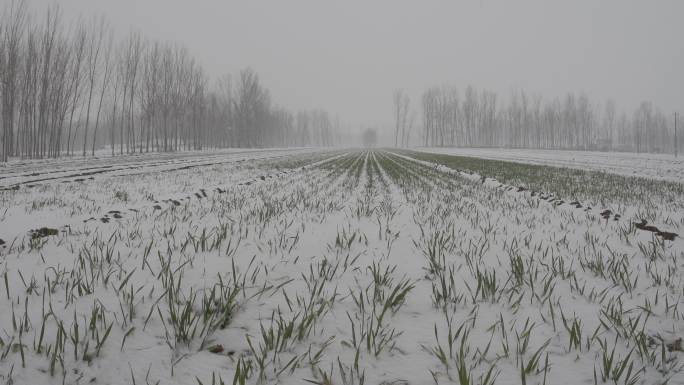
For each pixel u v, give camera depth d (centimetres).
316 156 3306
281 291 271
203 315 223
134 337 196
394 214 610
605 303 259
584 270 331
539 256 376
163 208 616
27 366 165
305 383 171
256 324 222
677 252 380
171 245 363
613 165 1998
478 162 2258
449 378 177
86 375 165
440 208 680
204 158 2619
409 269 333
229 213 576
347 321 233
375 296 263
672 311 245
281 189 959
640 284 297
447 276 315
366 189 998
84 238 392
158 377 169
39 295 234
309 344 204
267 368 179
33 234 392
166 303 236
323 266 304
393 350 201
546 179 1257
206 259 322
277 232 448
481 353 196
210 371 177
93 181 1109
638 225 504
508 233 480
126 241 381
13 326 187
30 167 1666
